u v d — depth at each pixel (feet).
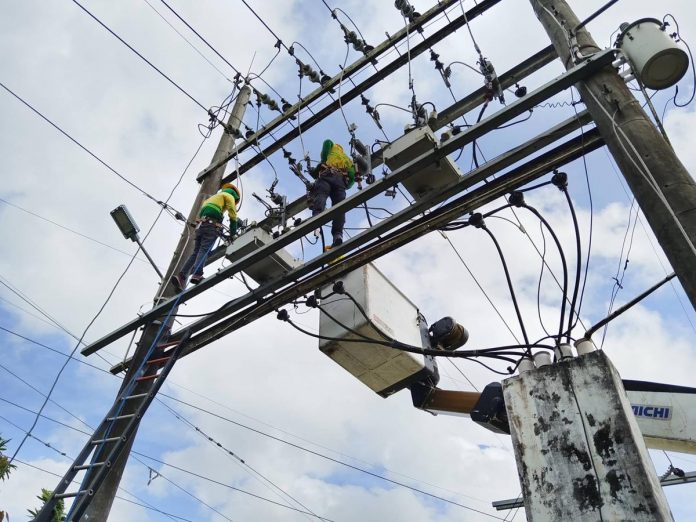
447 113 21.38
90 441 18.66
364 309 19.06
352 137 21.65
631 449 11.12
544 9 17.65
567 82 14.89
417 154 17.44
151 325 22.50
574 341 15.02
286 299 19.62
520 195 16.26
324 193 22.59
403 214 17.61
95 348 22.70
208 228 23.77
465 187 17.04
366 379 20.80
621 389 12.31
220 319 20.88
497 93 20.45
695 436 17.08
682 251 11.09
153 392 18.95
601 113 14.05
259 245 20.53
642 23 14.20
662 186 12.03
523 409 12.76
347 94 25.50
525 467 12.03
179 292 22.89
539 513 11.35
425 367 20.26
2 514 34.47
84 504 16.39
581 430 11.84
